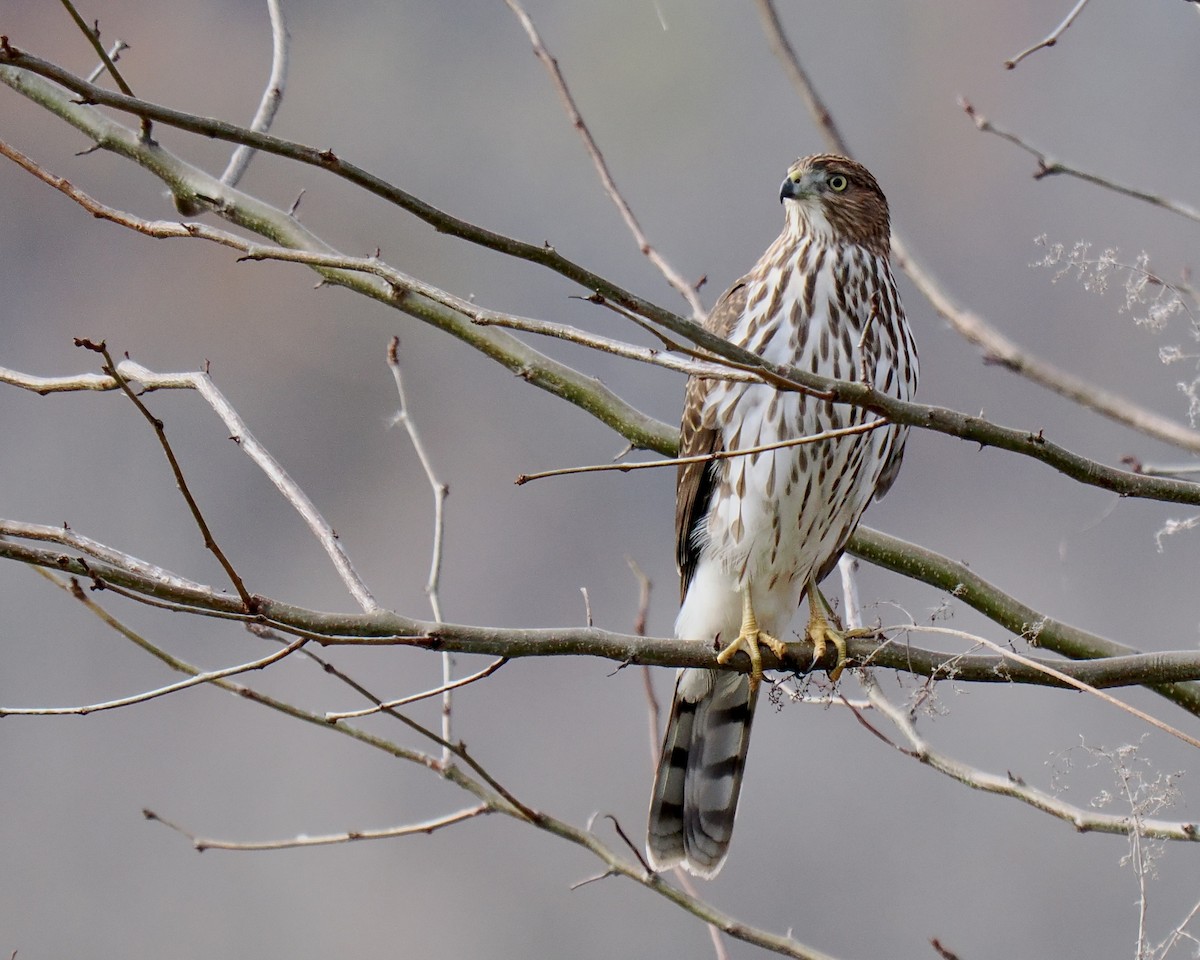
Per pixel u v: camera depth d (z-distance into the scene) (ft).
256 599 17.42
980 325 21.71
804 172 24.90
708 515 25.58
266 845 22.34
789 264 24.90
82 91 15.39
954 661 20.29
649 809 26.63
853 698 42.11
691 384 25.39
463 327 24.32
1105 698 17.94
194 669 20.35
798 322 24.57
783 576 25.52
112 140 24.06
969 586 23.91
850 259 24.81
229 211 23.95
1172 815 42.73
